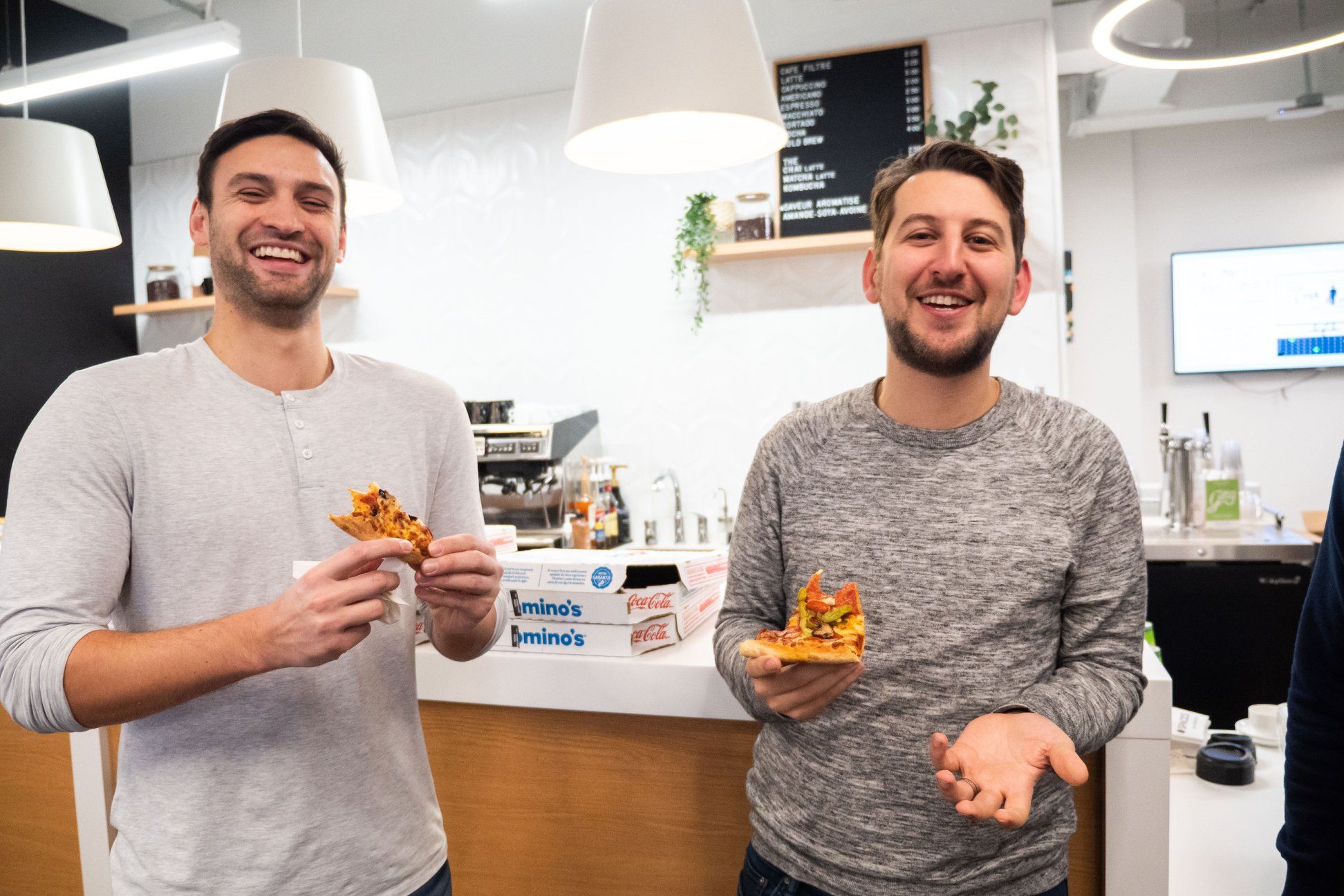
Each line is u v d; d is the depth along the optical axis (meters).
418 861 1.22
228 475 1.15
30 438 1.09
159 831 1.09
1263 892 1.27
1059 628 1.14
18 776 1.99
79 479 1.06
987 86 3.54
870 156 3.71
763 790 1.20
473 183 4.24
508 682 1.57
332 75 2.17
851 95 3.73
